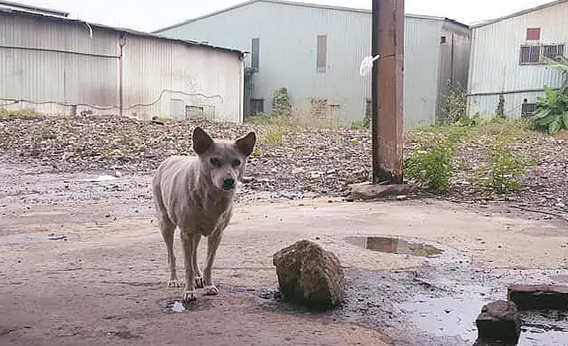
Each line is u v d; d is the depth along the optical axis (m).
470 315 4.10
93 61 24.08
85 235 6.71
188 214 4.16
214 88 28.56
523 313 4.17
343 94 32.50
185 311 4.04
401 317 4.03
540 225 7.38
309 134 20.38
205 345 3.45
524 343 3.62
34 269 5.09
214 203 4.10
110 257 5.55
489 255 5.77
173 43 26.58
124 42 24.83
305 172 12.53
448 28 30.72
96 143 15.86
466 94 29.80
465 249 6.02
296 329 3.73
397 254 5.75
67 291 4.44
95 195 9.94
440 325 3.90
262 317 3.96
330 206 8.96
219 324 3.80
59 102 23.30
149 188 10.76
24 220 7.65
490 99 29.00
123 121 21.22
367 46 31.81
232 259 5.46
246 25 34.88
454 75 31.69
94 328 3.70
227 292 4.50
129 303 4.18
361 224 7.34
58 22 23.00
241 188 10.90
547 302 4.23
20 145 15.64
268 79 34.38
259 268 5.17
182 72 27.09
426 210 8.55
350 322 3.91
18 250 5.88
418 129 24.59
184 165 4.36
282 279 4.32
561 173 12.06
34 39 22.56
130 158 14.18
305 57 33.28
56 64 23.12
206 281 4.46
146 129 19.08
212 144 4.05
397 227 7.16
